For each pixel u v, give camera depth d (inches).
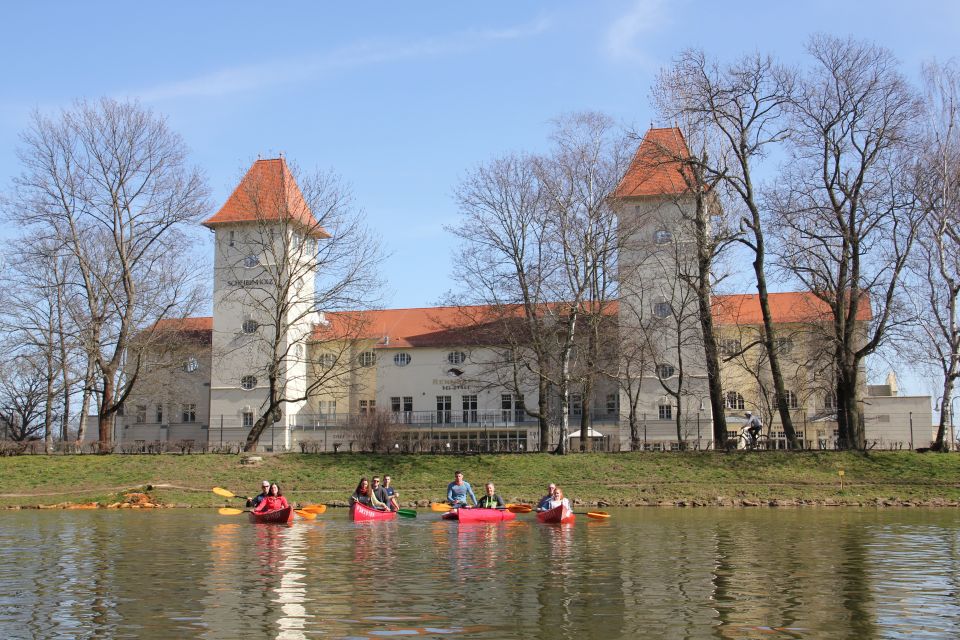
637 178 2480.3
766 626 550.6
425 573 755.4
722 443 1903.3
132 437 3304.6
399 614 583.5
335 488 1781.5
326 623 558.3
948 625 554.9
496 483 1781.5
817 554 877.2
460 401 3201.3
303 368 3223.4
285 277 2763.3
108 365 2167.8
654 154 1903.3
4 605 617.3
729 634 531.2
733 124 1863.9
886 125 1764.3
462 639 518.3
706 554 880.3
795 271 1871.3
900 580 714.8
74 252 2119.8
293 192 2571.4
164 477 1814.7
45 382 3107.8
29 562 829.8
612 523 1236.5
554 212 2049.7
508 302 2101.4
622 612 589.3
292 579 724.0
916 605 613.6
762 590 669.3
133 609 602.2
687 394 2308.1
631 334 2249.0
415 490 1756.9
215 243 3122.5
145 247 2213.3
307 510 1407.5
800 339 2630.4
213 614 585.6
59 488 1742.1
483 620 565.9
